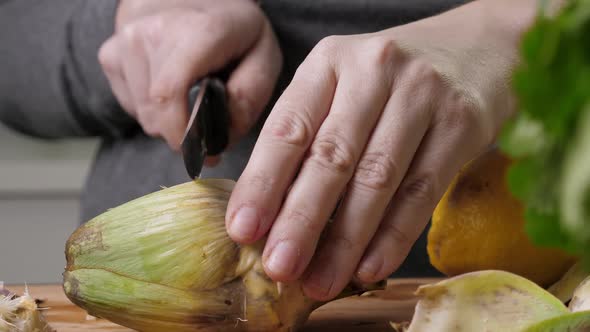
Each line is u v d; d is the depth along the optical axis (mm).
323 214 537
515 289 557
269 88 745
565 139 321
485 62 587
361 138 545
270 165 539
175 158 850
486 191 605
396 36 580
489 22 609
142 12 796
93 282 549
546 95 320
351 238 545
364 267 552
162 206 554
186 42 713
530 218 346
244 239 535
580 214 316
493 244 605
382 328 614
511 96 591
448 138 561
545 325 511
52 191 1454
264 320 549
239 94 727
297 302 553
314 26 822
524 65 335
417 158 561
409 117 551
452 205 610
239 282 548
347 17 817
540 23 325
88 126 899
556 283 617
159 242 546
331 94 556
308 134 545
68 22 869
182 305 545
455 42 593
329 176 538
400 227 555
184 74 707
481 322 553
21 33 904
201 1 753
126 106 794
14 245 1458
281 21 824
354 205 545
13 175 1446
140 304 547
